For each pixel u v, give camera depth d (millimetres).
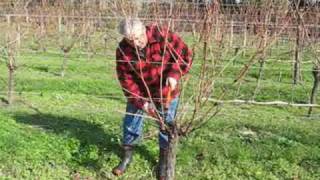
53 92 7496
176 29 4332
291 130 5531
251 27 4664
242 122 5754
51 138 4648
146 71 3900
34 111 5973
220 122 5570
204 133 5070
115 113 5883
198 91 3543
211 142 4809
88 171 4289
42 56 11445
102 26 9250
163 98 3818
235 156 4500
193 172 4289
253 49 4887
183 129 3713
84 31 10891
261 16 5000
